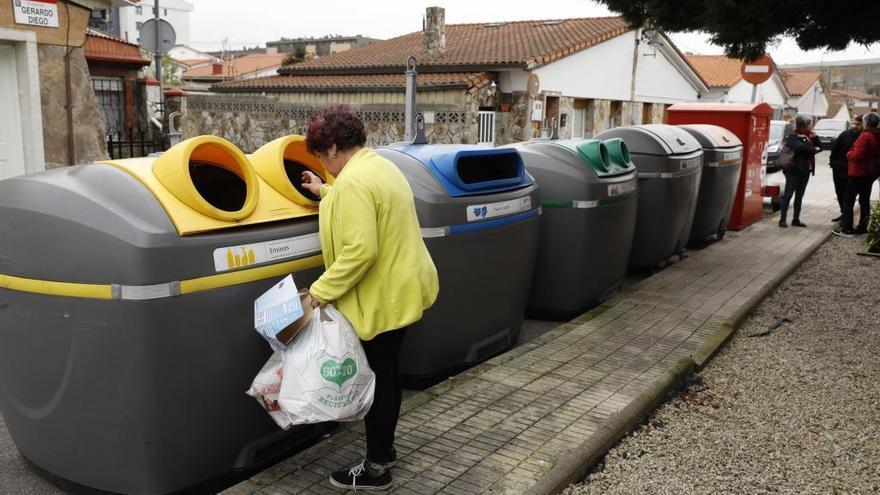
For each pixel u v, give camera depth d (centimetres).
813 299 688
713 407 446
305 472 341
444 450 364
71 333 302
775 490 353
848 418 432
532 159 597
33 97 901
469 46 2233
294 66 2356
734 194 952
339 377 300
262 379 315
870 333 588
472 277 465
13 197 312
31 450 340
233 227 321
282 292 302
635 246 758
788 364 517
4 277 315
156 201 302
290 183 359
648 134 739
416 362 462
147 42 1564
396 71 2056
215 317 314
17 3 870
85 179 310
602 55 2253
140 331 294
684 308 626
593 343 530
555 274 603
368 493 325
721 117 1015
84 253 294
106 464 318
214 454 333
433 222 434
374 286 307
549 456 360
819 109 5441
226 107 2083
